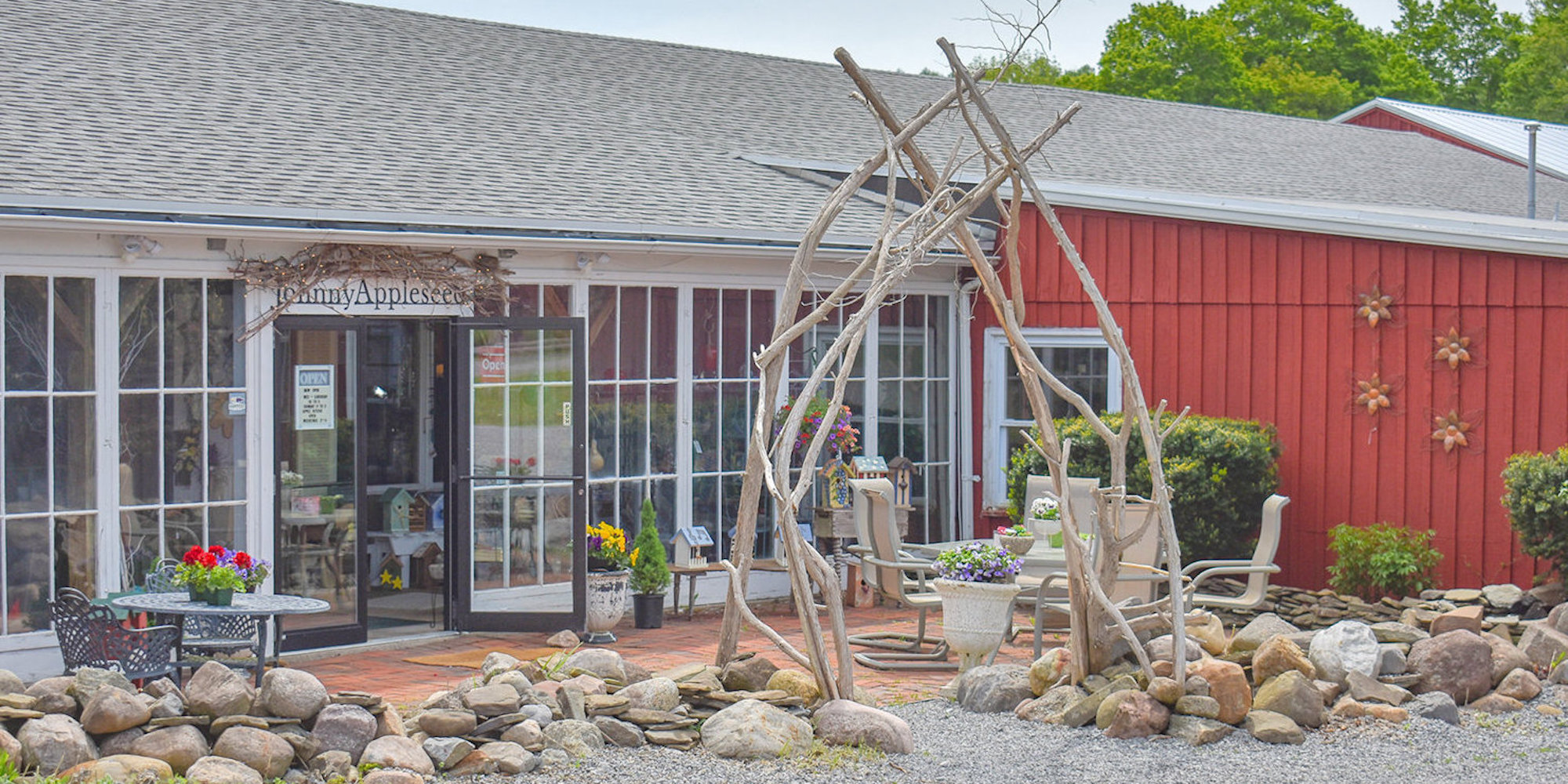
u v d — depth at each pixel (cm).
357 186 1131
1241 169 1870
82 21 1337
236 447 1055
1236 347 1314
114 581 1004
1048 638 1125
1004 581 959
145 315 1014
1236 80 4497
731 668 855
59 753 660
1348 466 1250
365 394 1112
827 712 799
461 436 1156
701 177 1413
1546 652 951
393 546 1352
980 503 1474
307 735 714
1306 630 1160
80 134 1092
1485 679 888
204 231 1002
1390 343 1222
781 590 1352
